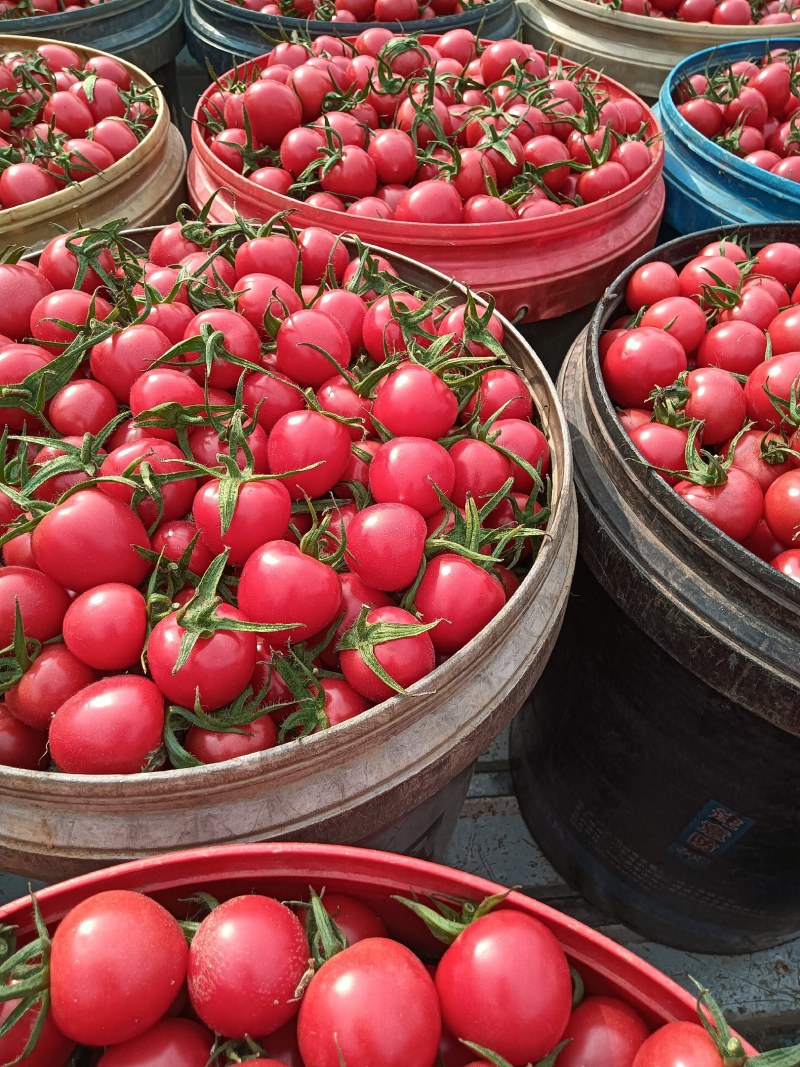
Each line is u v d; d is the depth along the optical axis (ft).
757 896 1.50
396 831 1.19
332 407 1.30
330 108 2.12
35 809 0.99
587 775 1.55
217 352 1.26
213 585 1.03
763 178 2.11
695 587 1.23
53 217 1.80
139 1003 0.86
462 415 1.40
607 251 1.93
